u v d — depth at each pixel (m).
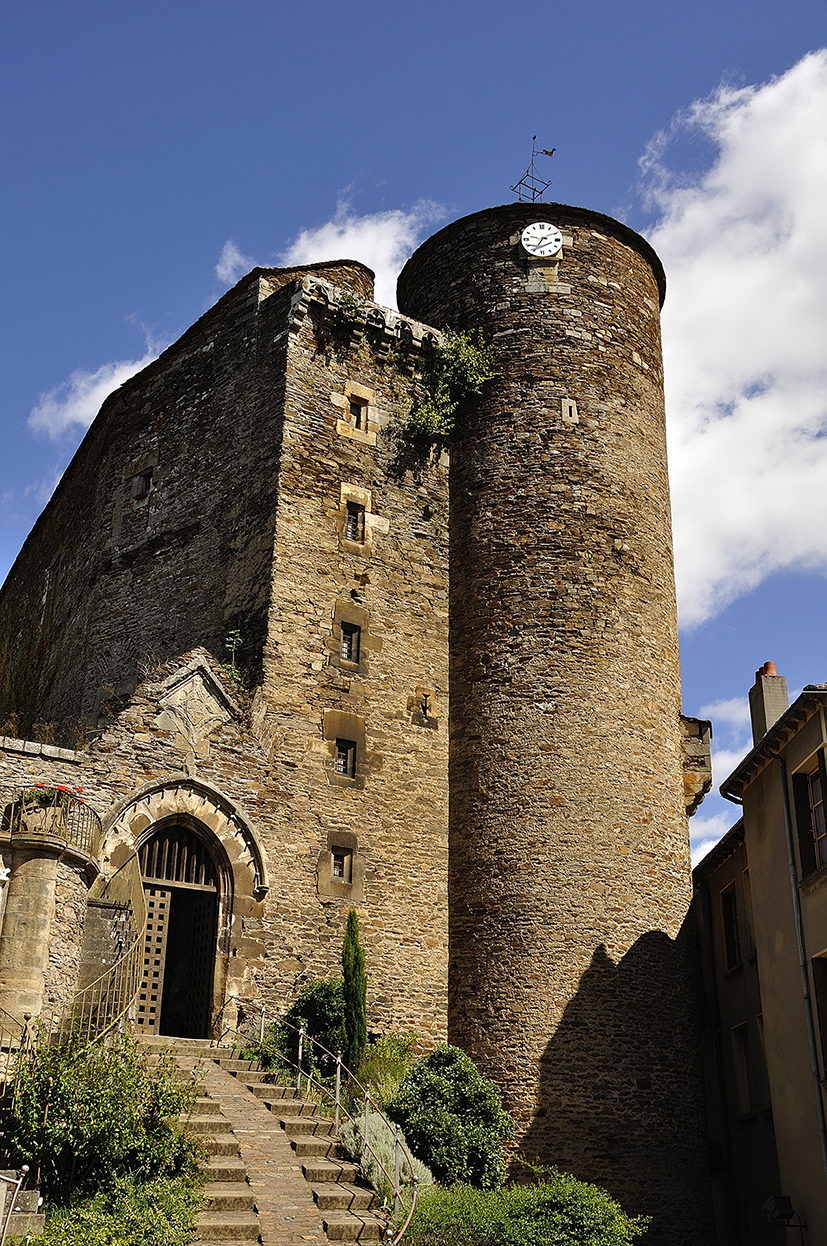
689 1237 16.81
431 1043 17.73
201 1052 14.91
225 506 20.38
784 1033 15.27
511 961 17.77
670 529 22.09
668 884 18.84
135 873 15.84
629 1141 16.81
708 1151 17.97
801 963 14.74
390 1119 14.70
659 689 20.11
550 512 20.36
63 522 26.06
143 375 23.44
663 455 22.36
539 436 20.89
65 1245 9.18
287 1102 13.53
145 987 15.95
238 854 16.98
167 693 17.08
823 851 14.82
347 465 20.27
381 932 17.97
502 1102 16.95
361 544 19.95
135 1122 10.95
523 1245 11.78
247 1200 11.04
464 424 21.66
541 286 22.00
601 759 18.89
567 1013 17.31
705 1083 19.47
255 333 21.25
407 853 18.67
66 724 21.78
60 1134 10.42
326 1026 15.74
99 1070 11.14
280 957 16.89
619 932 17.97
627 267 22.98
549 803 18.53
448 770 19.64
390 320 21.38
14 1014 12.30
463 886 18.69
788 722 15.40
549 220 22.61
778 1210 14.62
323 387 20.48
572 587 19.88
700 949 20.06
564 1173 16.27
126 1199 10.22
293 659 18.53
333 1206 11.45
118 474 22.95
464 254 22.72
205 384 21.97
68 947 13.41
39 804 13.66
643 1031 17.58
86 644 21.86
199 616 19.94
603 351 21.84
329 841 17.95
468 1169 14.40
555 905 17.94
